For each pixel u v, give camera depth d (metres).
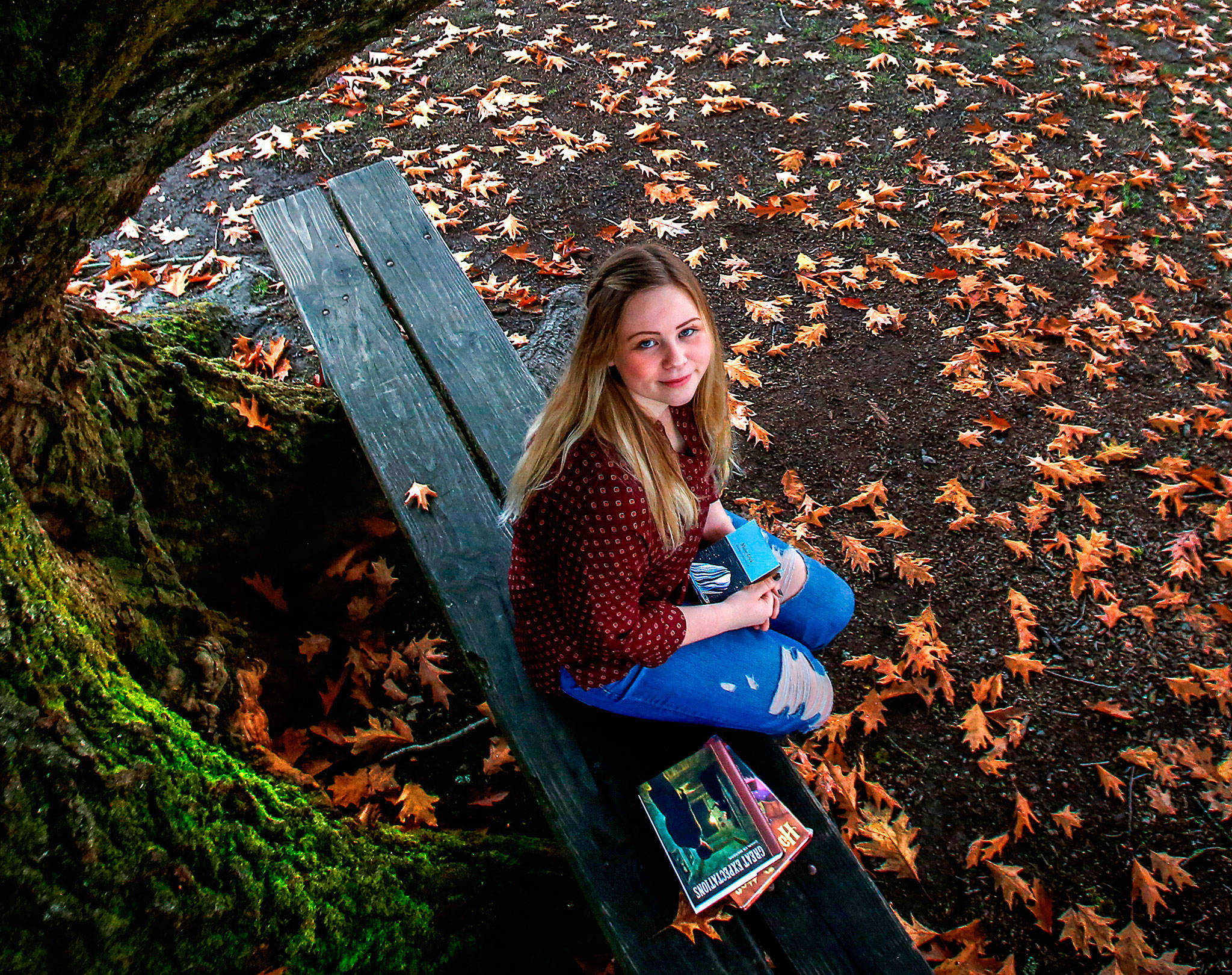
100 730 1.67
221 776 1.86
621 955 1.68
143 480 2.68
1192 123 5.91
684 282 1.58
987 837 2.76
